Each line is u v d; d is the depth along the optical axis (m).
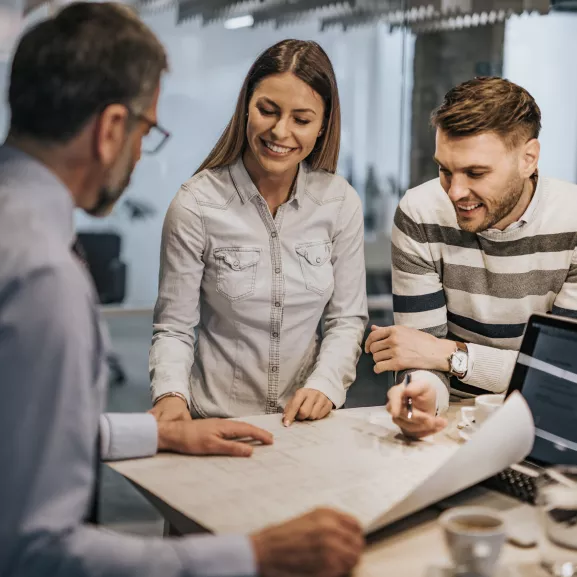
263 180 1.83
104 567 0.89
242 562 0.93
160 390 1.66
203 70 6.45
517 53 5.29
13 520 0.87
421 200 1.85
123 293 5.30
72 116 1.00
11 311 0.88
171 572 0.91
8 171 1.00
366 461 1.40
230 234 1.81
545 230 1.75
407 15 4.01
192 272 1.81
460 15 3.74
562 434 1.36
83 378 0.91
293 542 0.94
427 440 1.53
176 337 1.79
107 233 5.23
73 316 0.90
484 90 1.60
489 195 1.62
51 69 0.99
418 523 1.18
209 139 6.54
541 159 5.50
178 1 6.28
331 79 1.74
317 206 1.88
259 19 6.40
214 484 1.28
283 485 1.28
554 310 1.80
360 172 6.86
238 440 1.50
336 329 1.92
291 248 1.84
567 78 5.37
